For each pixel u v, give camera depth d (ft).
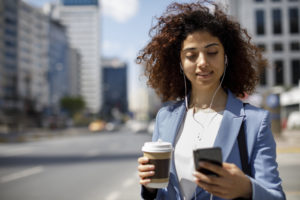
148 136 99.35
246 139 4.21
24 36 277.64
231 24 5.17
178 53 5.36
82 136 116.06
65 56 370.73
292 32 121.80
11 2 258.98
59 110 288.30
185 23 4.90
